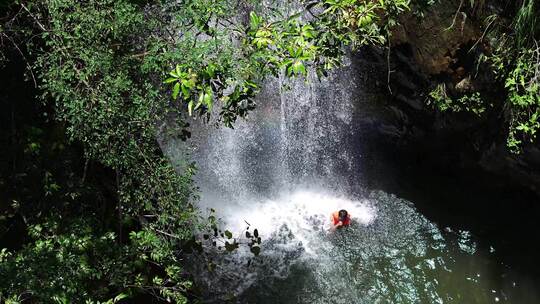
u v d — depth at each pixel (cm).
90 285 495
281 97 1056
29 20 523
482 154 918
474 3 750
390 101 1013
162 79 553
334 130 1108
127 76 492
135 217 624
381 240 916
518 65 705
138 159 528
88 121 469
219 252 878
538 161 824
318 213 986
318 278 855
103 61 467
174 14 501
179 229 567
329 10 530
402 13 810
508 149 852
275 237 931
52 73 467
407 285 838
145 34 521
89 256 505
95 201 600
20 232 566
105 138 482
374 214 970
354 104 1058
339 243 918
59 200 568
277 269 866
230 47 473
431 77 881
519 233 891
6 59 571
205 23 473
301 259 886
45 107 612
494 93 813
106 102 465
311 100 1070
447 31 790
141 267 567
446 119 933
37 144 575
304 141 1114
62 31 464
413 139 1039
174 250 644
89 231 528
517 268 838
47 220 518
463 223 927
